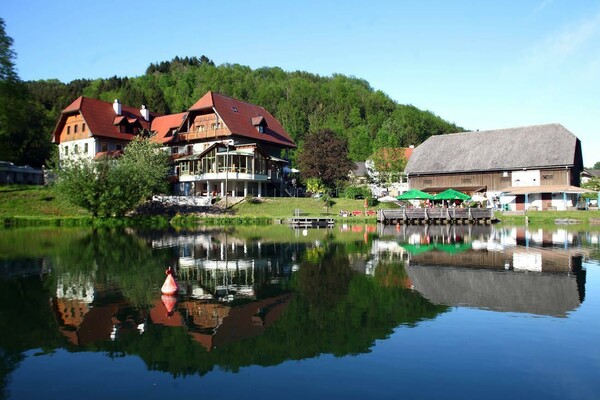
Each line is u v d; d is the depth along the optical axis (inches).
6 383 330.6
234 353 387.5
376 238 1391.5
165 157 2411.4
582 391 311.3
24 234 1477.6
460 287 640.4
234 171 2436.0
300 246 1162.0
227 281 689.0
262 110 3139.8
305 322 473.7
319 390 315.9
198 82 6688.0
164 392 314.5
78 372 349.7
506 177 2667.3
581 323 462.0
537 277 714.2
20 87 2310.5
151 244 1195.3
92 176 1942.7
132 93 4778.5
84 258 927.0
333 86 6801.2
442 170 2839.6
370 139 5310.0
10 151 2454.5
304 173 2842.0
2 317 496.1
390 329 447.2
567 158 2506.2
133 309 526.9
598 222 2054.6
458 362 362.9
